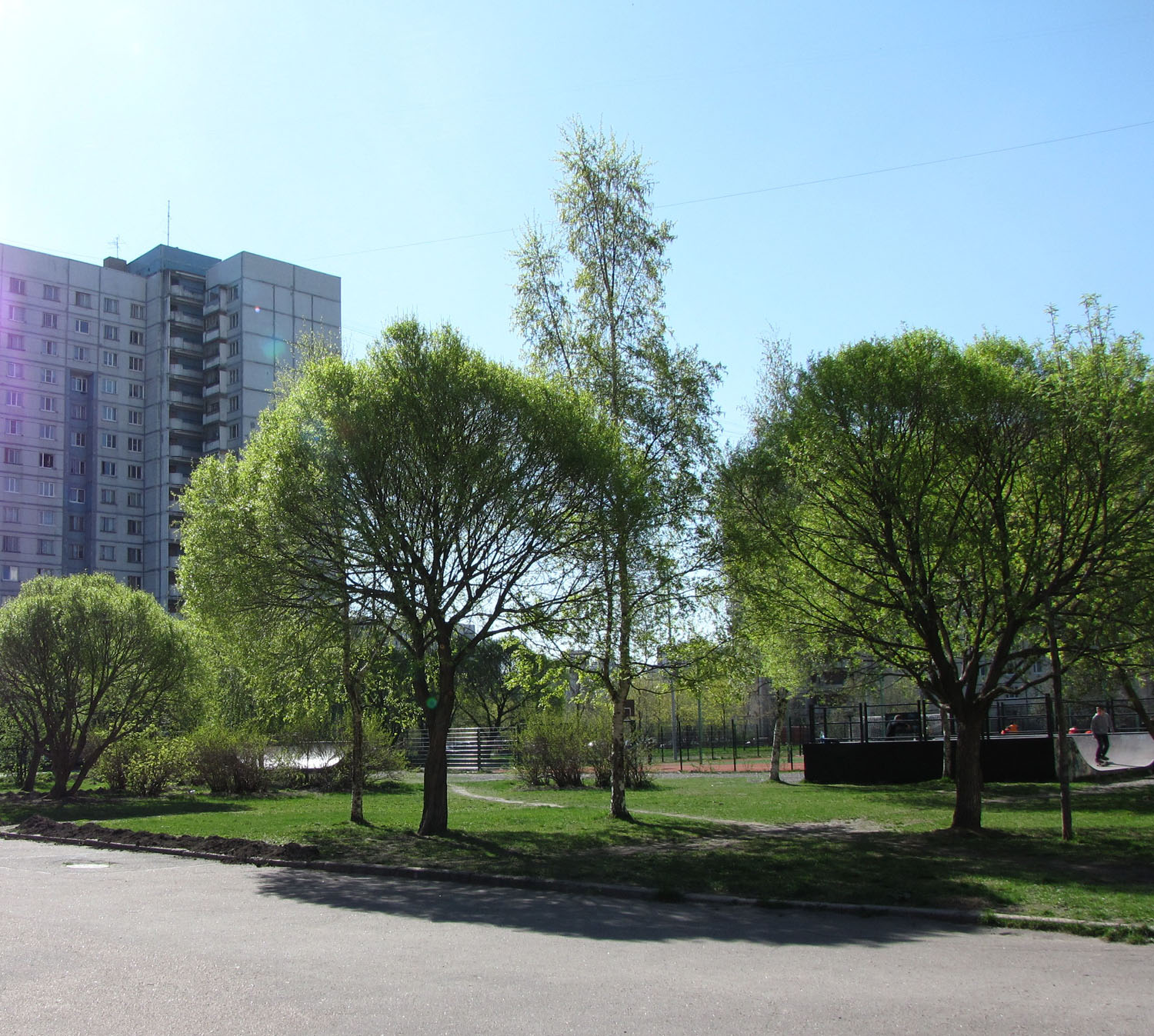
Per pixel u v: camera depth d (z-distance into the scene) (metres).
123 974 7.52
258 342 73.38
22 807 25.48
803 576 17.78
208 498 17.61
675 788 30.80
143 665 28.09
